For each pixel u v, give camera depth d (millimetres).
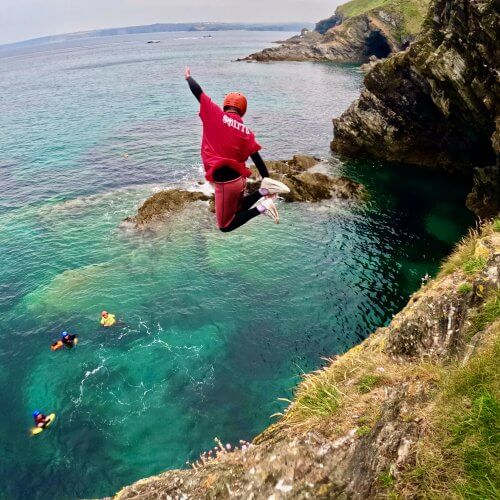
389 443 5320
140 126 72750
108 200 42969
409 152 53062
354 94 97000
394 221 38312
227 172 4953
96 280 29953
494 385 5543
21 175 50750
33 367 23094
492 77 32781
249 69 141375
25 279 30562
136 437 19281
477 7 31688
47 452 18750
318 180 43969
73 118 80688
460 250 11172
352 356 9727
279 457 5699
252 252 33188
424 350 8562
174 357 23484
